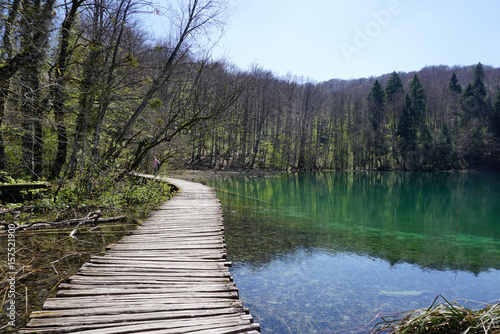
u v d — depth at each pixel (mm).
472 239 8641
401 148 49406
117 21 8289
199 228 6121
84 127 8375
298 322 3752
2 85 5863
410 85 57594
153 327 2568
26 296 3381
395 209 14094
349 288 4840
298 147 45000
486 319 2336
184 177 25516
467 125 48500
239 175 31969
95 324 2590
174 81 11047
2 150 8203
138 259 4285
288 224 9281
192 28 10352
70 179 7859
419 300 4551
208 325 2639
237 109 33875
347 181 31000
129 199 9750
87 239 5637
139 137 11492
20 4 6004
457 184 29203
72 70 8633
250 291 4586
